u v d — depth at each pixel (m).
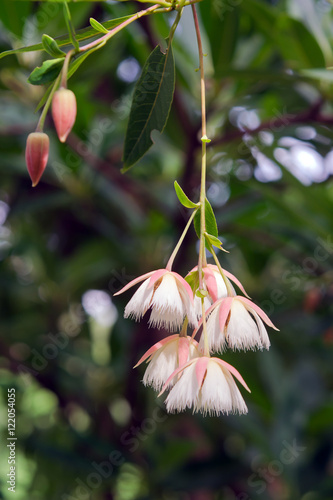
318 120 2.01
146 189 2.66
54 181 2.65
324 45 1.96
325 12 2.12
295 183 2.28
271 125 2.04
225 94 2.21
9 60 1.97
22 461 3.11
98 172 2.49
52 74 0.87
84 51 0.89
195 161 2.15
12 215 2.67
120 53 2.49
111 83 2.75
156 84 0.99
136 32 2.13
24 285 3.01
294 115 2.03
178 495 2.78
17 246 2.92
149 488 2.54
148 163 2.79
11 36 1.94
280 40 1.91
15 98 2.28
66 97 0.81
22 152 2.54
